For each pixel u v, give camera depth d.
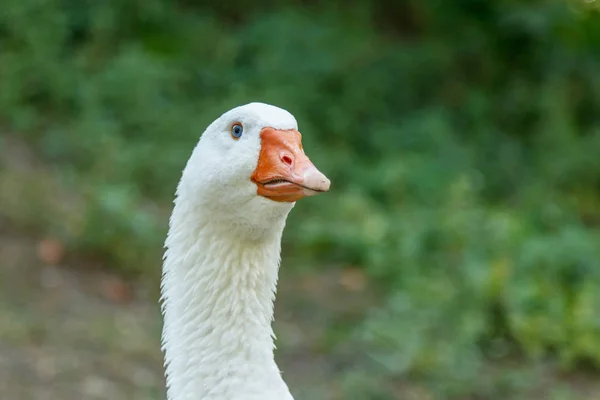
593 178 20.89
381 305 14.73
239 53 22.59
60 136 18.03
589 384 12.90
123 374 11.72
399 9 26.38
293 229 17.06
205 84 21.41
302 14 24.06
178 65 21.27
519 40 24.75
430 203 18.31
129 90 19.52
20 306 12.95
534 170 21.20
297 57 22.09
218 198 5.95
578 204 20.41
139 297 13.96
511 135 23.03
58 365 11.64
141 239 14.79
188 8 24.66
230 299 6.06
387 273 15.75
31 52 19.62
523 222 18.28
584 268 15.28
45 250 14.35
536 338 13.50
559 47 24.30
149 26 22.67
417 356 12.55
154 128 19.08
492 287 13.88
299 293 15.05
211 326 6.07
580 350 13.30
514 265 15.14
